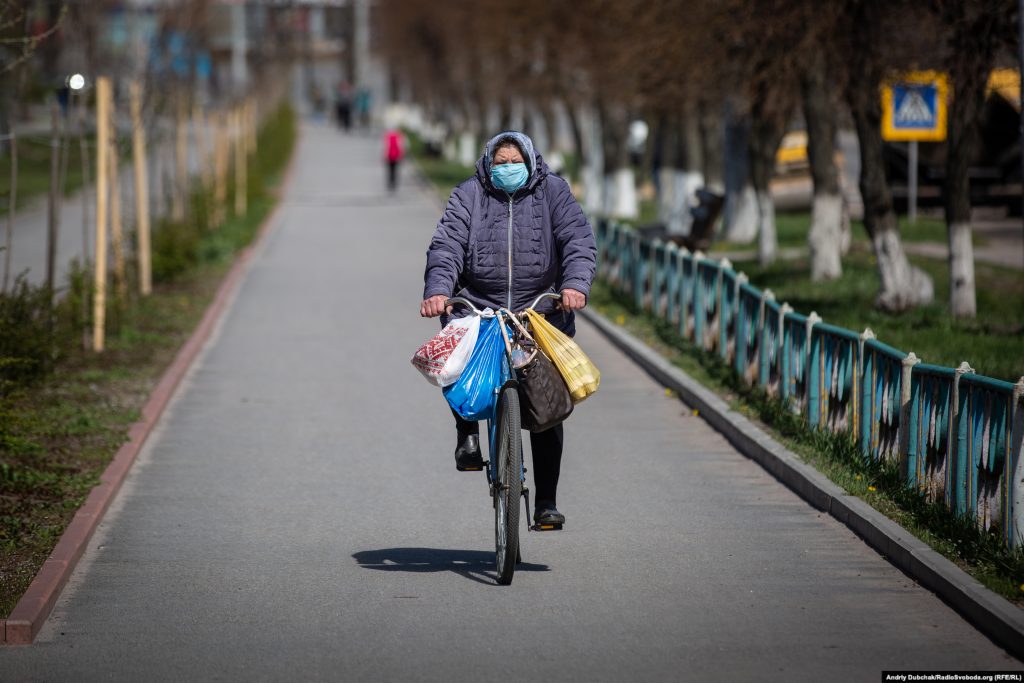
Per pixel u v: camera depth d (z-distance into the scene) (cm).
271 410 4206
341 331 5956
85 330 5094
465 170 19838
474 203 2428
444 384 2377
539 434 2427
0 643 2086
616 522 2853
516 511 2280
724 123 9644
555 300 2447
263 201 14125
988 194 10906
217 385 4647
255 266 8731
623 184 12256
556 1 10812
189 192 10594
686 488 3167
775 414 3666
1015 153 10756
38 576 2342
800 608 2239
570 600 2295
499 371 2380
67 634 2136
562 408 2309
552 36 11131
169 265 7281
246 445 3697
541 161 2430
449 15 18800
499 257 2412
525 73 13012
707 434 3819
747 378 4166
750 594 2323
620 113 12069
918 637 2084
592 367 2330
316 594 2344
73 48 7506
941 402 2650
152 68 9331
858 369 3167
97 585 2414
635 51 7719
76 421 3741
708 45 6912
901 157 10825
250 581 2431
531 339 2341
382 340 5691
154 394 4284
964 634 2097
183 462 3488
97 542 2719
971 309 5447
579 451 3603
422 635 2114
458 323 2389
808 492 3028
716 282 4700
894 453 2933
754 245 9338
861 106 5634
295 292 7381
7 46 4334
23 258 8531
